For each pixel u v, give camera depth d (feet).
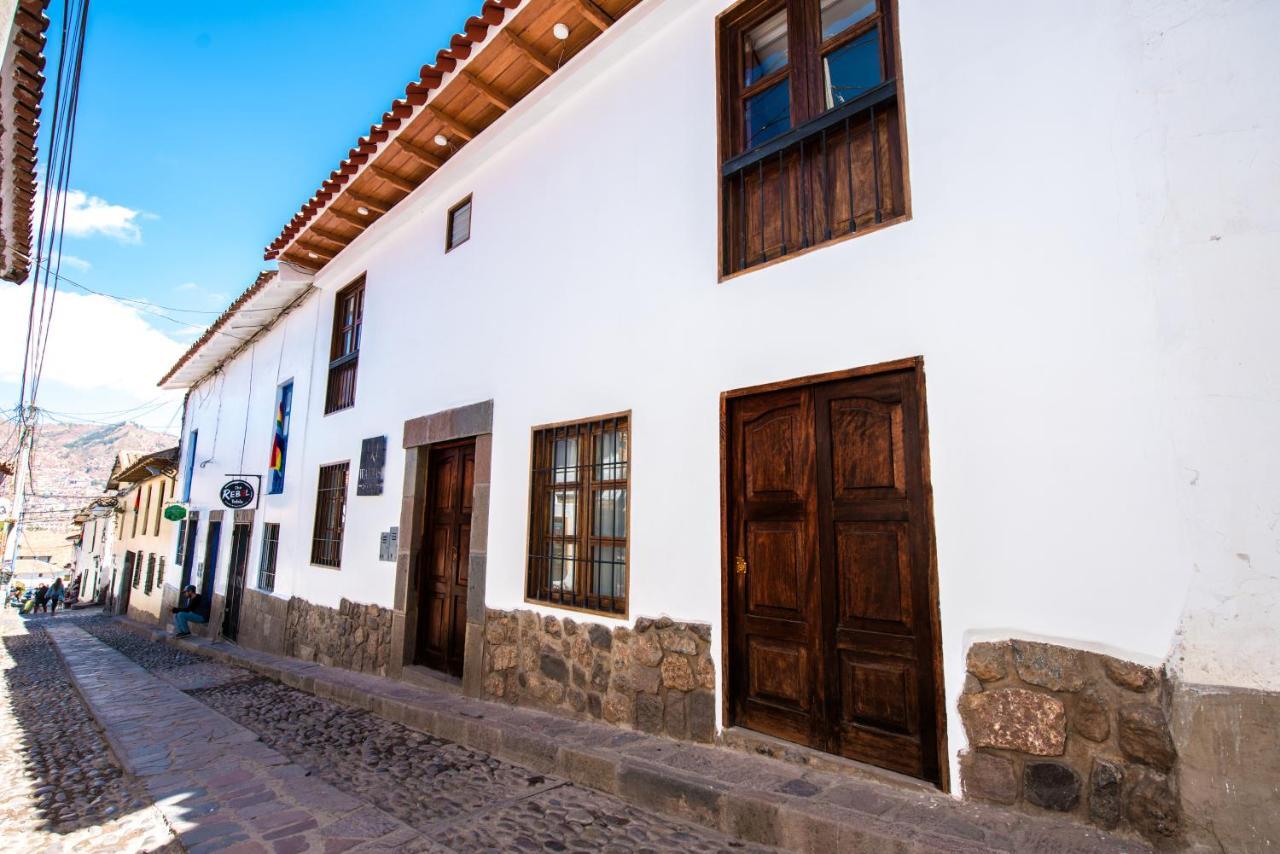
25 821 11.39
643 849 9.14
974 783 8.51
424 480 20.89
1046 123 9.02
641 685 12.76
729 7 13.35
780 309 11.53
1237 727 6.83
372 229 24.07
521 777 12.19
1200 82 7.89
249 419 36.42
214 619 37.22
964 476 9.09
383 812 10.84
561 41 15.74
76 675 27.55
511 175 18.58
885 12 11.23
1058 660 8.09
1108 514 7.95
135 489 71.92
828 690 10.18
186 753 14.79
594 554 14.46
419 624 20.45
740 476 11.85
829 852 8.24
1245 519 7.07
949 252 9.66
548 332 16.38
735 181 13.10
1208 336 7.50
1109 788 7.56
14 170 19.04
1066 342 8.48
